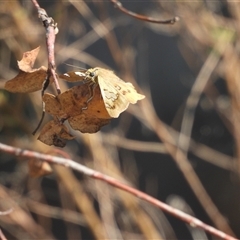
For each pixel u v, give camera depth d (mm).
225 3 1461
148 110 1417
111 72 619
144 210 1476
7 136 1371
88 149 1407
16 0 1178
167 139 1425
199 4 1399
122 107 605
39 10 621
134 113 1439
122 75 1404
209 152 1616
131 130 1728
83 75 611
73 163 790
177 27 1464
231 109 1514
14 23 1193
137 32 1490
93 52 1634
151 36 1762
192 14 1395
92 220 1378
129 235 1446
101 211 1410
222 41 1334
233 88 1430
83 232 1762
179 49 1648
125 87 614
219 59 1498
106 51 1630
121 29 1485
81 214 1457
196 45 1481
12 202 1361
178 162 1438
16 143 1363
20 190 1447
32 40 1232
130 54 1477
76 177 1452
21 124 1339
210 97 1536
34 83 617
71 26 1349
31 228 1414
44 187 1563
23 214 1403
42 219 1509
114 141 1442
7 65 1310
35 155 785
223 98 1546
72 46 1361
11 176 1460
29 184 1448
